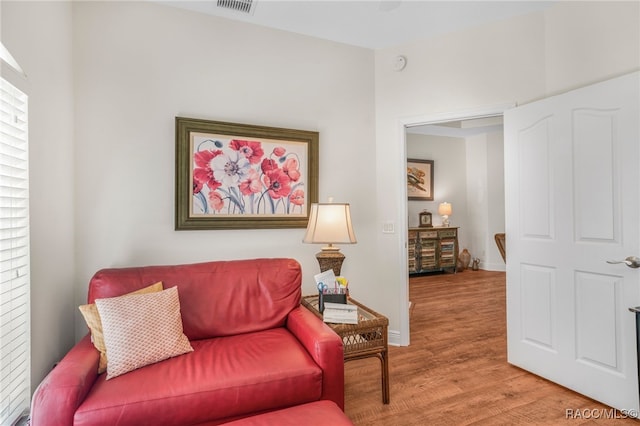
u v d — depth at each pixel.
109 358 1.50
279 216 2.68
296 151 2.74
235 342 1.87
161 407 1.34
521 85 2.54
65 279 2.01
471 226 6.70
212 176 2.47
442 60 2.82
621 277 1.86
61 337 1.95
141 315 1.64
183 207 2.38
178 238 2.41
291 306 2.17
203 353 1.71
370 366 2.49
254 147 2.60
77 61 2.16
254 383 1.47
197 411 1.38
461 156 6.74
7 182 1.41
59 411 1.23
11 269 1.43
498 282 5.39
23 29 1.54
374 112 3.08
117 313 1.60
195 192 2.42
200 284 2.03
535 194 2.31
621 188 1.86
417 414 1.89
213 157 2.47
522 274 2.41
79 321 2.17
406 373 2.38
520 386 2.18
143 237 2.32
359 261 3.00
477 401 2.02
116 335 1.54
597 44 2.14
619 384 1.87
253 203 2.60
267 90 2.69
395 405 1.98
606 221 1.92
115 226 2.25
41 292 1.71
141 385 1.40
